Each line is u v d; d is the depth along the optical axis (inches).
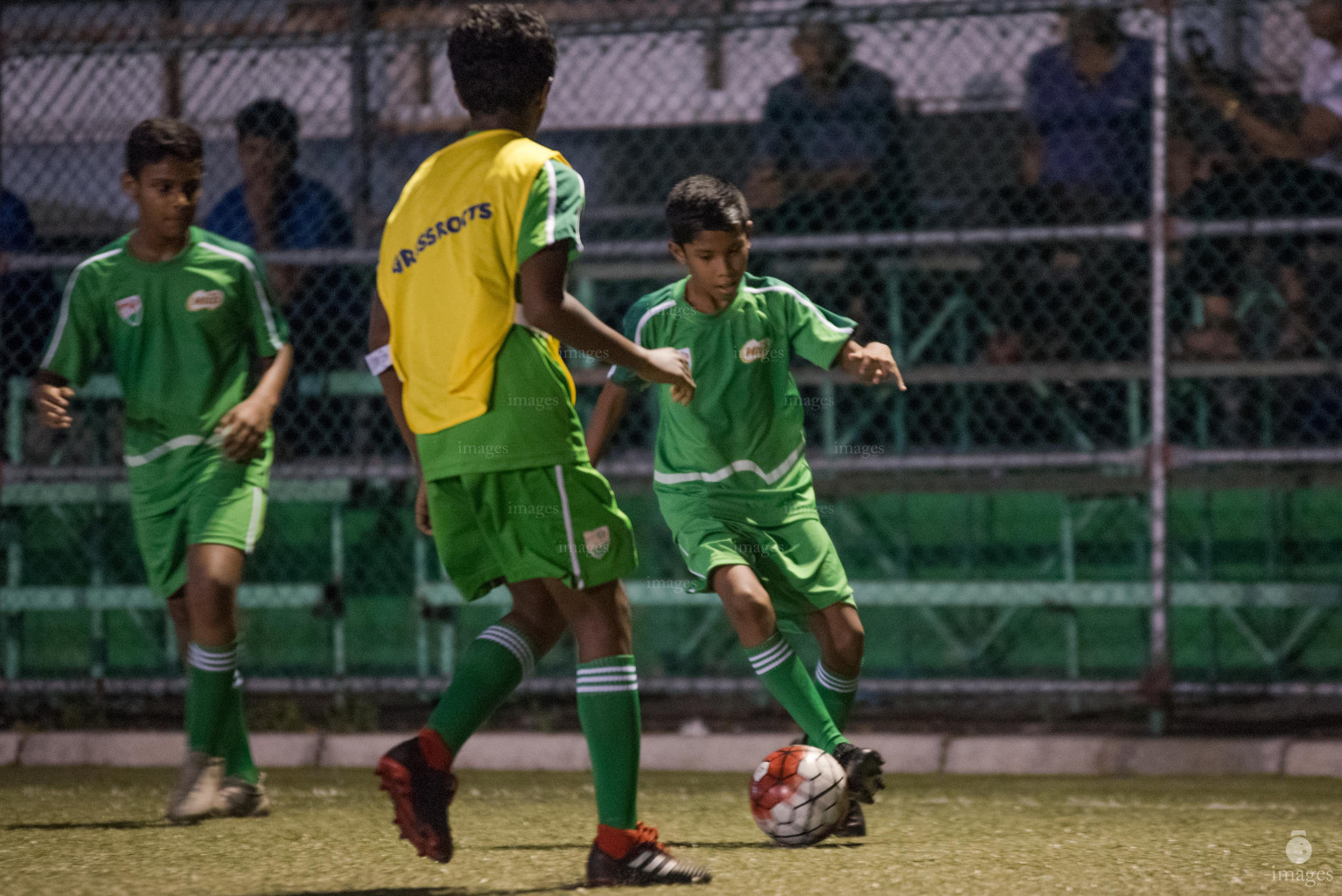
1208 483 891.4
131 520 976.9
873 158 931.3
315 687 903.1
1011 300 933.2
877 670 970.7
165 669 984.3
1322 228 807.7
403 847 511.8
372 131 943.7
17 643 960.9
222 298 605.6
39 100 1003.9
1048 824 578.6
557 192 409.1
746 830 575.5
